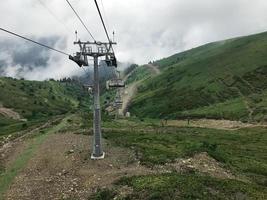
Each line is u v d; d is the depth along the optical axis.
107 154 51.34
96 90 50.28
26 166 48.47
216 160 53.03
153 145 64.88
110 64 53.25
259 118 190.88
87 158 49.47
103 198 33.09
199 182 34.75
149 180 35.22
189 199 29.92
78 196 35.09
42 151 57.28
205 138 106.56
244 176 47.78
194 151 54.72
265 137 126.75
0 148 68.06
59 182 40.50
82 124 112.94
